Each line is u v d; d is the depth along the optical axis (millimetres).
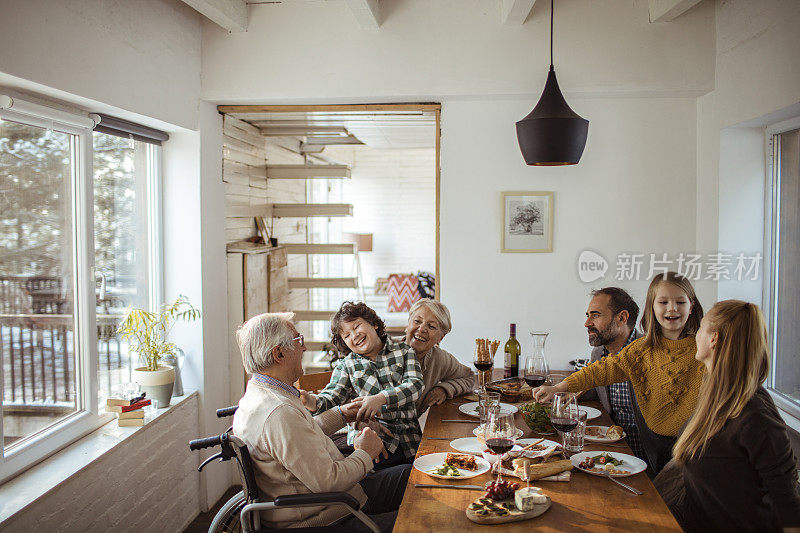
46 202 2787
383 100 4012
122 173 3506
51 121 2760
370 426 2838
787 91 2998
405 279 8727
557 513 1901
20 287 2619
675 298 2529
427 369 3215
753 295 3781
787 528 1855
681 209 3988
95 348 3096
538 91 3834
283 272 5254
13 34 2330
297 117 4562
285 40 3900
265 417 2240
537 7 3809
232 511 2408
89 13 2793
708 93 3850
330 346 5020
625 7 3783
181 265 3885
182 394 3752
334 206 5355
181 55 3662
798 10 2893
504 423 2125
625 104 3969
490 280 4062
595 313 3033
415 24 3857
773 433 1876
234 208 4492
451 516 1896
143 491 3207
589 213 4012
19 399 2619
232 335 4328
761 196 3730
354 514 2178
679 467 2330
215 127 4125
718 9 3727
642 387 2627
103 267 3309
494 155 4020
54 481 2492
